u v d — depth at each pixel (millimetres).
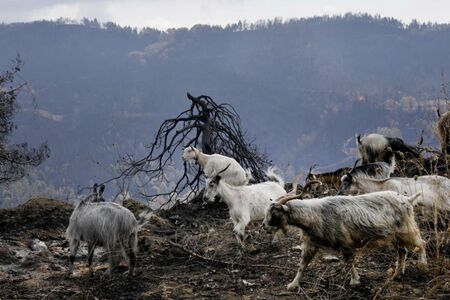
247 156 16312
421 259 7816
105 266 9117
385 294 7434
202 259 9258
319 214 7641
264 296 7738
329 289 7773
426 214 9211
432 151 11320
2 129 14812
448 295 7258
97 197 8906
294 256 9148
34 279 8531
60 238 11039
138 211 11969
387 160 12352
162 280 8375
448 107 10234
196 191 15500
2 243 10211
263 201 10000
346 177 9906
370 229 7539
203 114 16391
